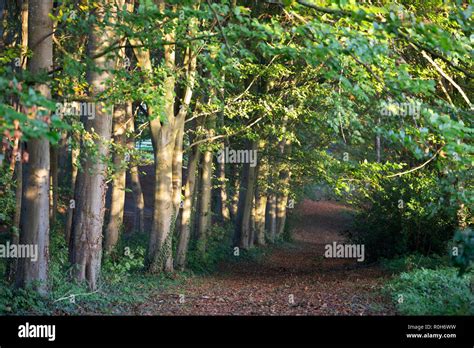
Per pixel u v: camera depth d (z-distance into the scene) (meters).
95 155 15.75
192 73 19.03
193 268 28.44
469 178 14.08
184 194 29.44
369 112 19.95
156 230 24.28
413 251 28.27
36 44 12.83
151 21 11.68
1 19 19.88
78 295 16.28
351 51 10.52
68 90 12.31
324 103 22.78
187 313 15.65
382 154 27.44
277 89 25.00
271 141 32.91
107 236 24.31
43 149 14.80
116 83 13.10
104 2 13.73
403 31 9.81
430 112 10.97
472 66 15.73
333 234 62.44
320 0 10.64
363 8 9.96
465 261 8.78
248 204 36.50
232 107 23.22
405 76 11.30
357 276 25.97
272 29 11.72
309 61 11.41
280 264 36.09
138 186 34.31
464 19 10.03
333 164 25.34
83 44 18.89
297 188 39.66
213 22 15.98
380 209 29.89
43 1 13.93
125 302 17.16
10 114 6.54
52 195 22.72
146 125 25.67
